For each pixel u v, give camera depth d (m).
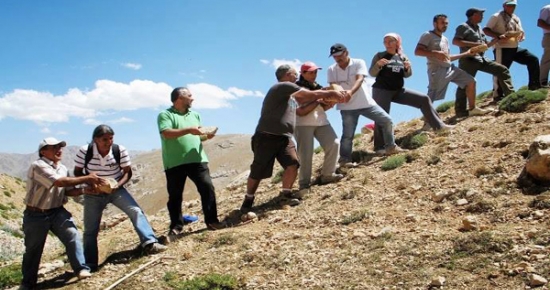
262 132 9.97
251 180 10.35
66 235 8.34
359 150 12.90
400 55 11.75
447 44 12.30
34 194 8.16
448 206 8.59
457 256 6.76
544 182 8.33
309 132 10.90
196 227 10.38
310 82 10.46
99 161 8.65
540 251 6.39
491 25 13.30
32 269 8.31
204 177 9.63
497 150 10.20
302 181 11.21
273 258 7.81
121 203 8.95
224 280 7.23
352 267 7.12
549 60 13.66
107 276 8.27
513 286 5.90
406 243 7.45
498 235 6.98
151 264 8.34
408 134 12.93
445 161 10.44
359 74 11.06
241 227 9.59
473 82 12.50
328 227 8.84
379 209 9.09
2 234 20.62
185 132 9.22
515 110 12.04
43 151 8.20
